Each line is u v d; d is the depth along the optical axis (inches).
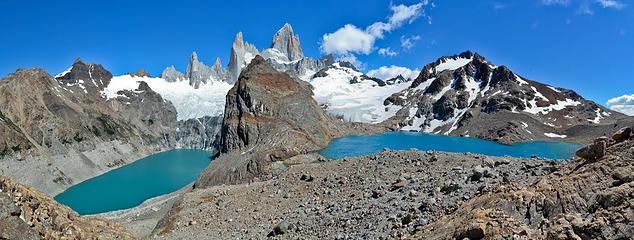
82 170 6358.3
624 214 656.4
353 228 1326.3
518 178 1266.0
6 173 5172.2
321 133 6540.4
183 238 1807.3
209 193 2490.2
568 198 813.9
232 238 1641.2
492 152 5821.9
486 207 937.5
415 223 1125.1
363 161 2351.1
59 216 981.2
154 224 2667.3
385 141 6811.0
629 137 949.2
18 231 768.3
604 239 637.9
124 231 1231.5
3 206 780.6
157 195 5073.8
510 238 732.7
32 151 5802.2
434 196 1358.3
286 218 1744.6
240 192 2359.7
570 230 673.6
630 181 769.6
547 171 1227.9
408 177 1819.6
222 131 6692.9
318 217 1604.3
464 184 1389.0
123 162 7613.2
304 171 2445.9
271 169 4320.9
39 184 5369.1
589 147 964.0
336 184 2058.3
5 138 5556.1
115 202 4808.1
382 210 1398.9
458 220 956.0
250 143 6028.5
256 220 1844.2
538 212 836.6
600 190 791.1
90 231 1071.0
